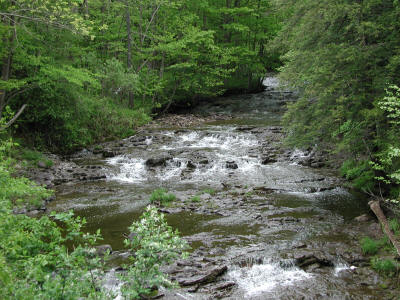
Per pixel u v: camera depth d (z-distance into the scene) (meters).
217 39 35.41
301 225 10.05
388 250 8.18
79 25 11.60
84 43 25.72
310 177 14.92
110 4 26.81
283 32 11.65
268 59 37.34
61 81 17.34
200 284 6.94
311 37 10.42
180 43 25.89
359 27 8.79
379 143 9.23
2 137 15.66
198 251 8.29
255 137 20.75
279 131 21.89
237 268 7.62
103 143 20.50
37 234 4.70
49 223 4.87
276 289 6.87
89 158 18.25
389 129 9.21
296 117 10.87
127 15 25.33
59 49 16.84
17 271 4.06
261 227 9.95
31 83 16.25
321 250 8.37
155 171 16.39
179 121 26.34
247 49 32.94
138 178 15.59
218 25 35.59
